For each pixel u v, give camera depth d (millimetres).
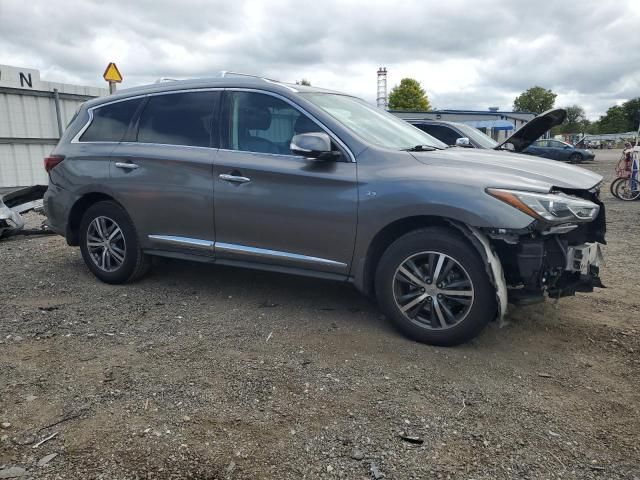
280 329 4066
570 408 3020
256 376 3311
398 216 3701
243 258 4402
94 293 4914
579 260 3674
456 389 3191
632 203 13406
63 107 11906
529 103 104312
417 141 4562
